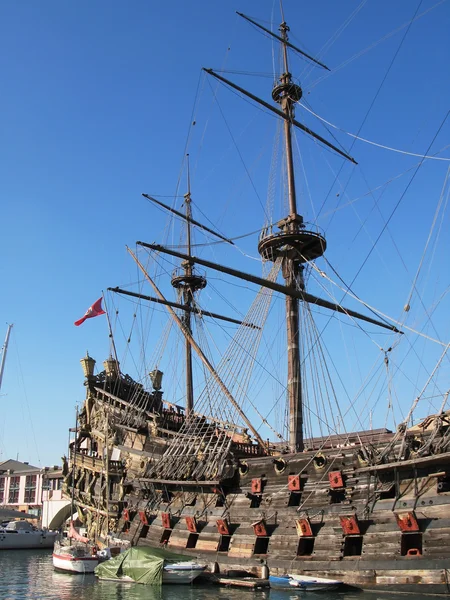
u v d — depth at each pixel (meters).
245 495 34.78
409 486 26.97
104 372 62.12
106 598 30.00
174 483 39.22
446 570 23.84
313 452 32.22
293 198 46.25
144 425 50.97
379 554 26.39
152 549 36.72
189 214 70.75
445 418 27.58
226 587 31.77
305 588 27.66
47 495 95.19
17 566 51.38
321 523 29.69
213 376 44.59
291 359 41.50
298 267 45.84
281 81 50.12
